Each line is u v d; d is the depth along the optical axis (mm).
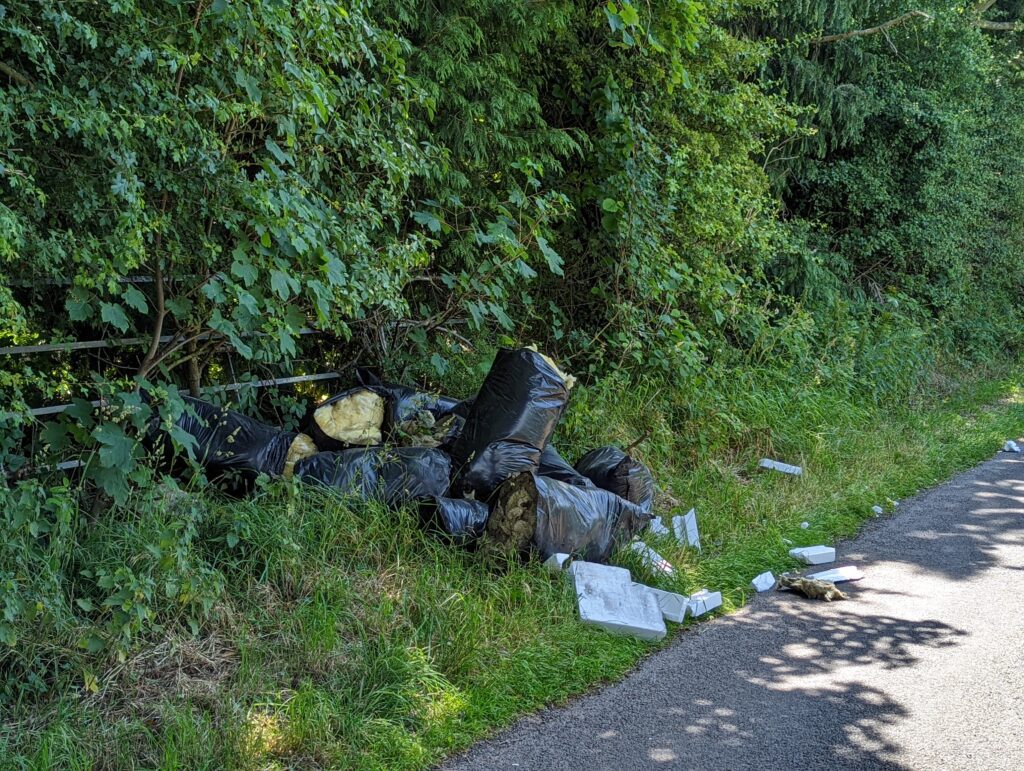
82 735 3445
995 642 5086
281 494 5020
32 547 3951
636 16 6598
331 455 5340
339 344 6777
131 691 3729
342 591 4516
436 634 4449
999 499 8305
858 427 10039
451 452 5805
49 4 3869
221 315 5012
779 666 4719
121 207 4344
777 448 8789
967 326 16547
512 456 5543
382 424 5895
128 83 4273
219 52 4582
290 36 4645
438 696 4078
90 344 4855
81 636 3764
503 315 6543
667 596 5262
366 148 5633
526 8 6793
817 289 12914
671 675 4582
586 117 8344
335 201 5488
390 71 5691
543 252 6852
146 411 4383
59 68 4250
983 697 4402
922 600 5746
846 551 6742
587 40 8148
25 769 3211
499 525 5195
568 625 4812
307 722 3639
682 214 8992
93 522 4355
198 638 4117
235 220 4715
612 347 8414
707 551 6324
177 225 4809
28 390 4906
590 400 7621
